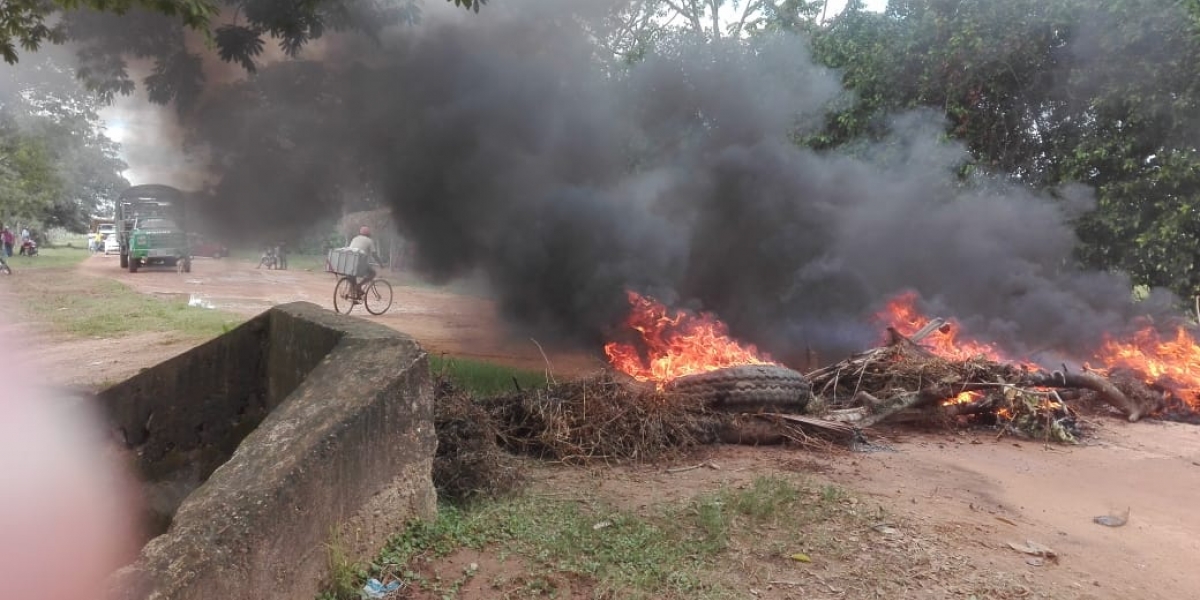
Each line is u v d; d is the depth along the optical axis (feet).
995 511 13.41
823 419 18.29
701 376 17.90
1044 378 21.44
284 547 8.48
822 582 10.04
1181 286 29.68
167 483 15.24
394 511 10.50
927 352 22.22
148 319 38.68
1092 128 31.96
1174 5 27.55
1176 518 13.58
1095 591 10.28
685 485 13.93
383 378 10.54
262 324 15.51
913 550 11.12
